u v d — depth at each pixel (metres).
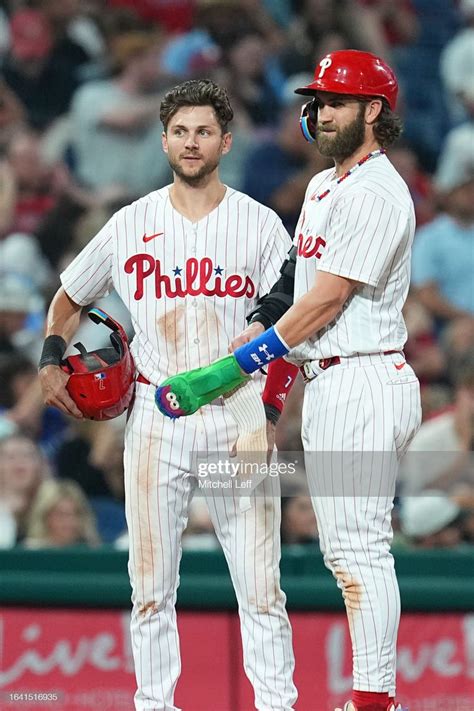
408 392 13.43
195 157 13.95
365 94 13.13
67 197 32.81
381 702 13.15
